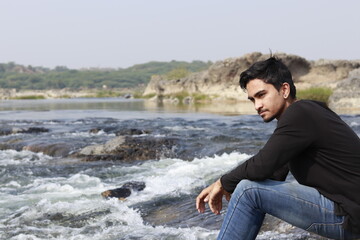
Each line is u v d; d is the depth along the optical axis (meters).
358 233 2.34
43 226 4.62
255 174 2.42
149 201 5.47
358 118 16.48
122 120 18.44
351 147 2.35
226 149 9.29
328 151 2.35
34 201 5.70
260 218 2.52
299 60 38.41
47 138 11.93
